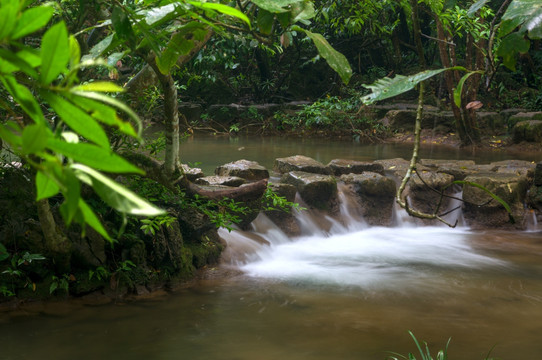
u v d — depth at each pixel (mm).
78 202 674
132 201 693
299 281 5637
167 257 5508
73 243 5008
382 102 16484
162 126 12859
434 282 5688
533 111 15086
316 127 15508
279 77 17500
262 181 5859
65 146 679
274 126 15711
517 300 5234
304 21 1667
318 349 4121
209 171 8773
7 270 4703
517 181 8086
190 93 16734
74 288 4992
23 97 688
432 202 8289
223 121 15766
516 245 7141
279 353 4043
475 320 4746
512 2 1437
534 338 4402
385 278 5781
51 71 682
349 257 6551
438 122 14719
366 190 8062
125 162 684
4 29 669
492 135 14016
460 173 8453
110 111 706
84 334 4328
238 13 996
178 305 4973
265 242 6668
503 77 16938
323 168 8477
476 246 7094
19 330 4355
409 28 17172
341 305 5012
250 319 4676
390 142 13898
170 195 5605
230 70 17109
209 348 4117
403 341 4301
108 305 4926
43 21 688
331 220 7625
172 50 1637
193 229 5867
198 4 997
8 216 4895
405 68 18359
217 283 5527
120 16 1407
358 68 19000
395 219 8172
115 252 5297
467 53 12977
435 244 7164
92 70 4660
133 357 3959
